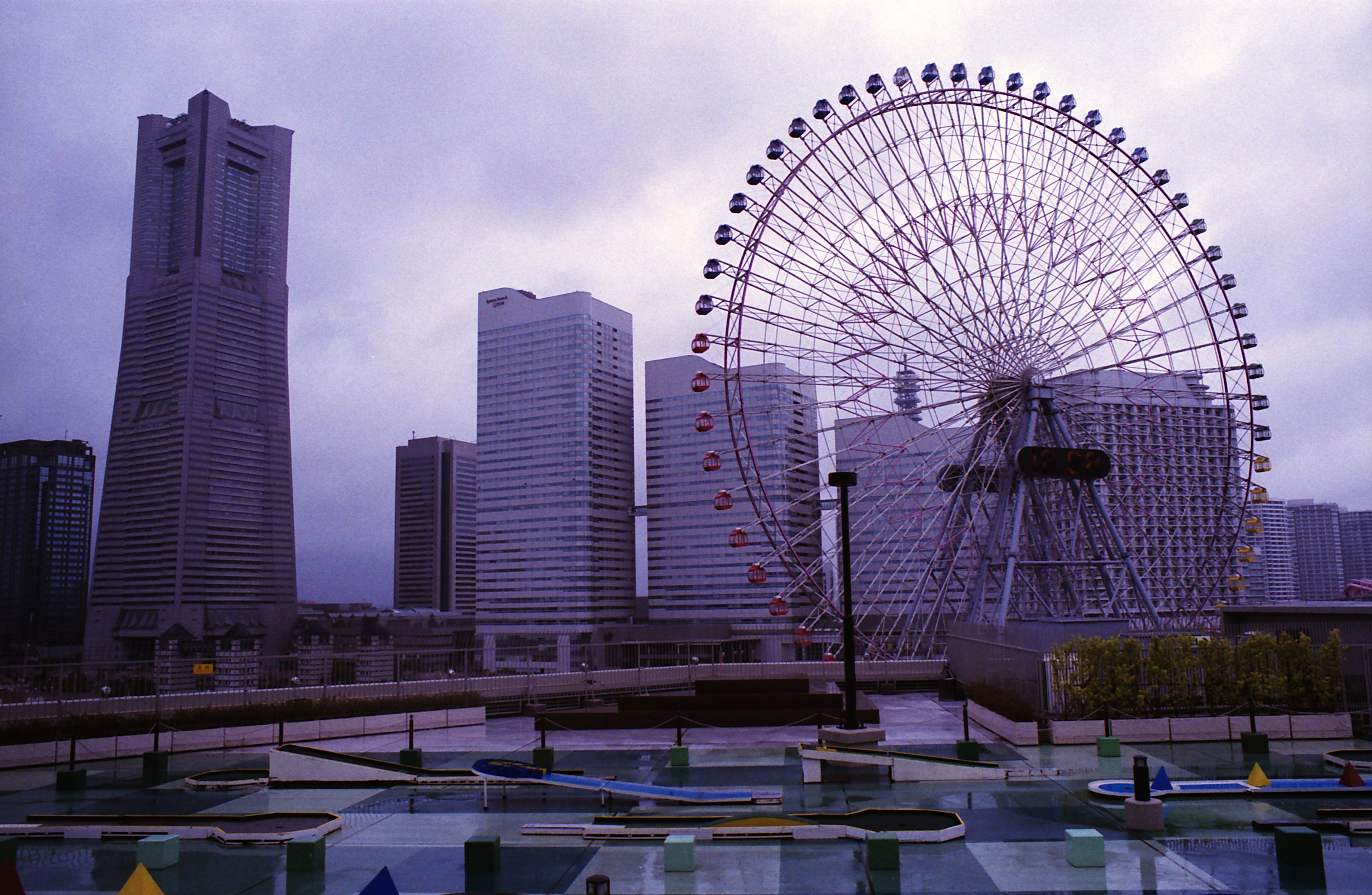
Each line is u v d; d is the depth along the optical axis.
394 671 44.88
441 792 27.67
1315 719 34.06
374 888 15.55
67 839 22.92
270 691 41.12
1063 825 22.34
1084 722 34.22
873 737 31.72
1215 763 29.69
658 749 35.28
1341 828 21.48
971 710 44.66
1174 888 17.55
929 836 20.95
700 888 18.08
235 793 27.92
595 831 22.12
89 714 35.69
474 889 18.30
